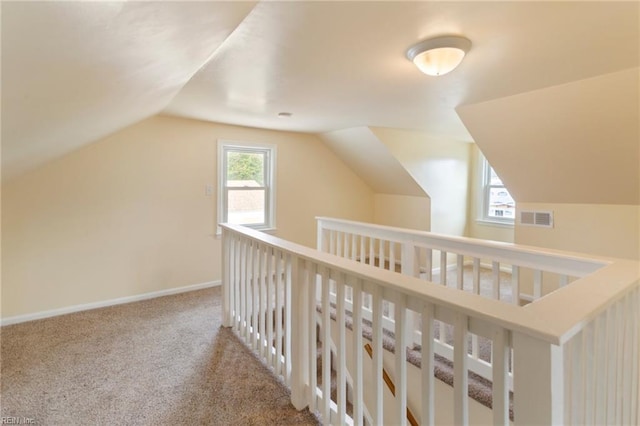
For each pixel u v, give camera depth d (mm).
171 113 3475
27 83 1055
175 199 3789
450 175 5023
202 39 1474
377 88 2523
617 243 2975
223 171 4160
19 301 2992
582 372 932
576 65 2012
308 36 1670
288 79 2344
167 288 3787
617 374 1168
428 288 1141
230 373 2219
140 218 3584
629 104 2213
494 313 902
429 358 1106
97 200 3334
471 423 1888
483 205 5195
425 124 3975
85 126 2219
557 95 2436
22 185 2965
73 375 2188
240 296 2773
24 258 2998
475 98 2748
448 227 5047
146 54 1359
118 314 3213
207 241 4035
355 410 1437
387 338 2506
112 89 1651
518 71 2123
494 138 3107
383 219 5520
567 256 1601
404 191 5094
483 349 2373
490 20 1505
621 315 1188
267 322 2303
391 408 2389
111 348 2551
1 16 666
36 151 2203
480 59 1938
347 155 4992
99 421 1766
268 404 1904
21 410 1844
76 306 3264
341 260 1594
